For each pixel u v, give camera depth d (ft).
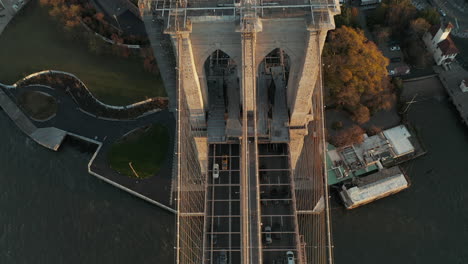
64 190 370.12
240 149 275.18
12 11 484.33
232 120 275.39
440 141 388.78
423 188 360.69
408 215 347.15
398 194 357.41
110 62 435.53
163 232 341.62
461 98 407.44
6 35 469.57
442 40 425.69
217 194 268.41
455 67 432.25
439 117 404.36
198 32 221.66
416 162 376.27
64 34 456.45
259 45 231.91
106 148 390.01
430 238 336.08
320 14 209.05
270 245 251.19
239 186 267.39
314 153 296.92
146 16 298.76
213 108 286.25
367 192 348.79
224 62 312.09
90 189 369.50
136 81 421.18
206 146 279.49
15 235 345.72
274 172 273.75
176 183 358.23
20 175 379.96
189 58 229.04
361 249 330.95
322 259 317.63
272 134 271.90
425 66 433.89
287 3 217.56
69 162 387.96
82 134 401.70
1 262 334.24
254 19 206.90
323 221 332.80
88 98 420.77
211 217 261.44
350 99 371.35
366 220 344.90
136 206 357.41
